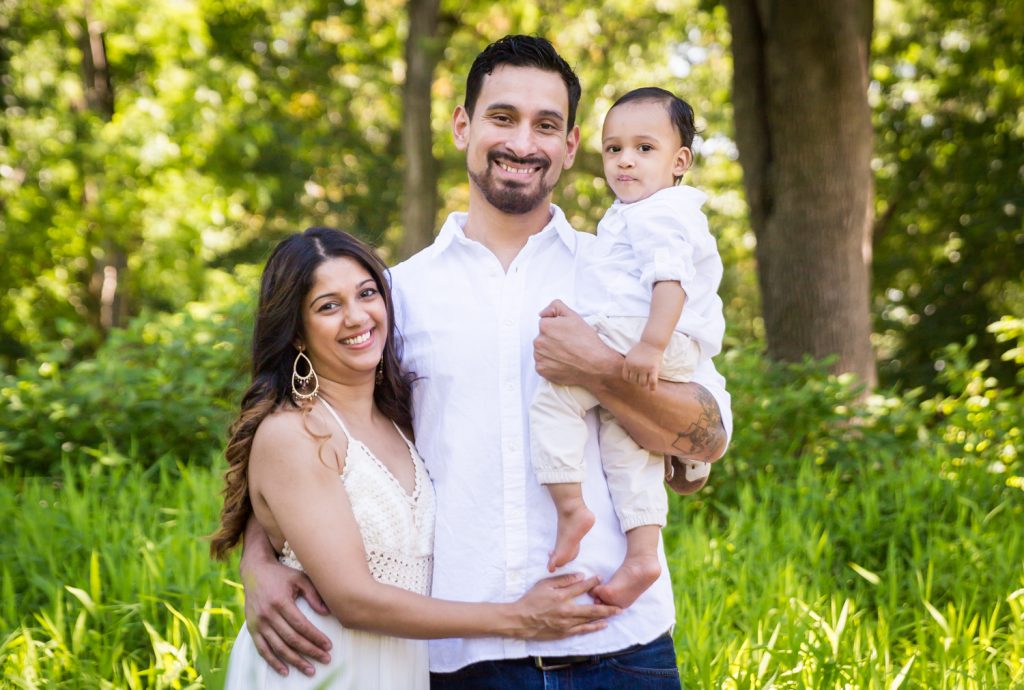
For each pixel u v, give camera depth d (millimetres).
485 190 2559
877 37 14891
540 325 2371
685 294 2434
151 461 5996
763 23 8422
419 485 2426
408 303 2582
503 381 2445
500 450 2406
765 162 8578
